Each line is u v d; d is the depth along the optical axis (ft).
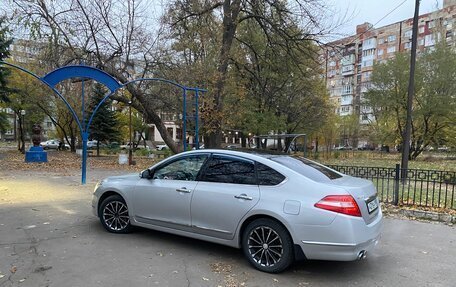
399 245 18.33
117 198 19.04
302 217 13.50
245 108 79.71
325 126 117.19
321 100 100.32
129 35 57.98
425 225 22.59
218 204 15.40
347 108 249.34
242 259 15.61
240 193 14.97
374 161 102.47
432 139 111.34
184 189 16.47
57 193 32.12
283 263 13.89
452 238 19.67
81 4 54.60
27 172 51.13
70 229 19.80
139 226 18.34
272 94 89.20
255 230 14.60
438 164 87.40
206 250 16.65
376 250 17.46
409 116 42.14
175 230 16.92
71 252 16.05
